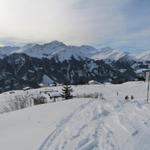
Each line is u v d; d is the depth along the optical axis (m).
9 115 15.96
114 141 8.39
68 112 14.68
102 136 9.06
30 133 10.29
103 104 17.56
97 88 71.50
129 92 58.84
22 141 9.14
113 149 7.59
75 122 11.73
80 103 18.73
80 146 8.09
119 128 10.06
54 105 18.44
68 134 9.61
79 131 9.97
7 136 10.24
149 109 14.13
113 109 15.04
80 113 14.05
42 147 8.19
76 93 57.16
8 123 13.35
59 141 8.76
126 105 16.52
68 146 8.16
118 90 64.06
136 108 14.81
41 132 10.27
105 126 10.55
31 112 16.06
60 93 51.72
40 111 16.19
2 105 33.66
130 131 9.49
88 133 9.59
